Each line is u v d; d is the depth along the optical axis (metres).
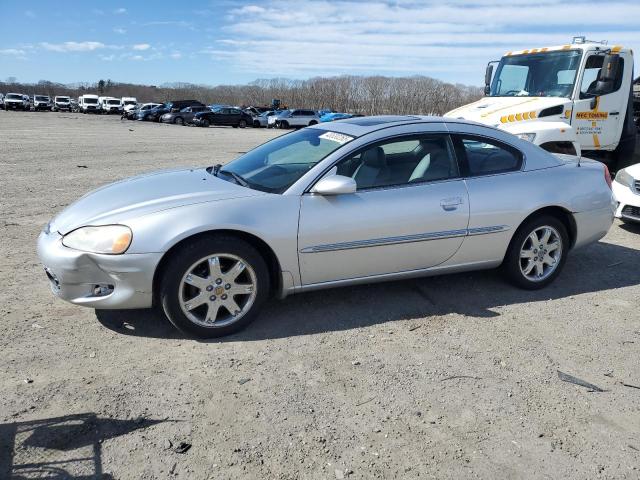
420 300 4.46
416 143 4.26
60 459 2.47
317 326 3.93
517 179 4.52
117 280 3.47
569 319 4.20
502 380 3.28
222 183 4.10
